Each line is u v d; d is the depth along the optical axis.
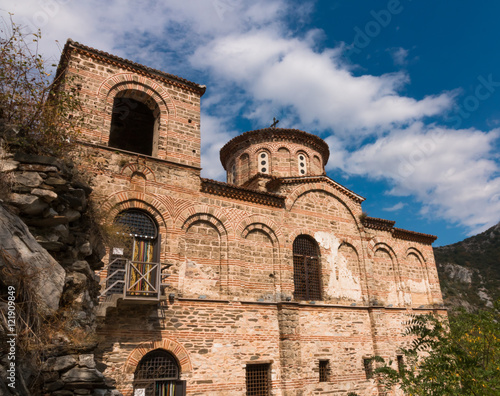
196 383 13.82
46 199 7.57
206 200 16.56
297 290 18.36
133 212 14.92
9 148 7.74
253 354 15.46
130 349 12.98
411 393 8.93
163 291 14.17
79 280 7.86
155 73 17.27
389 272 22.72
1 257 6.26
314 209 20.17
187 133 17.23
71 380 6.46
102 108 15.52
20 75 8.49
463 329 9.42
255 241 17.44
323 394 16.84
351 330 19.03
